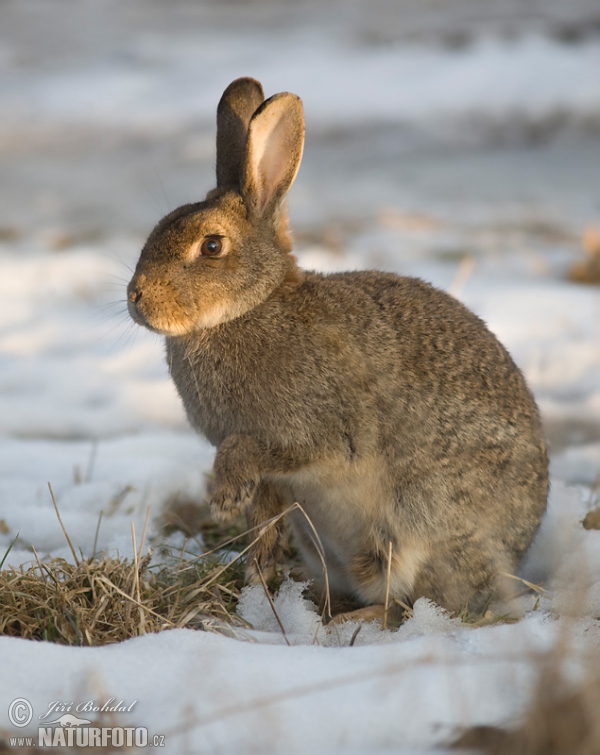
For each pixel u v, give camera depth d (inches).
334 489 369.7
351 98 1879.9
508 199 1263.5
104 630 309.9
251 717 229.1
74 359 689.6
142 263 373.1
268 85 1985.7
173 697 246.5
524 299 757.3
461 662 259.8
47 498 455.5
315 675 255.4
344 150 1620.3
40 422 588.7
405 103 1836.9
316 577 392.8
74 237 1071.6
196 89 2017.7
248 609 346.0
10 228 1124.5
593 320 708.0
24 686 255.0
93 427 585.3
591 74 1894.7
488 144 1635.1
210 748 219.1
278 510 378.3
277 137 379.9
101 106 1943.9
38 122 1843.0
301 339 365.1
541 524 398.6
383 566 370.0
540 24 2246.6
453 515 359.9
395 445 361.1
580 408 572.7
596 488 457.1
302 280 384.5
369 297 378.6
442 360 366.0
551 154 1562.5
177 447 539.5
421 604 348.2
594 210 1186.0
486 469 361.7
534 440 377.7
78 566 340.8
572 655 253.9
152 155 1605.6
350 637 327.0
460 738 223.5
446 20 2379.4
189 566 363.3
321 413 360.8
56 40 2468.0
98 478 479.5
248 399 367.9
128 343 718.5
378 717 230.2
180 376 386.3
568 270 852.6
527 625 296.7
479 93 1850.4
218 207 374.9
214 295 368.5
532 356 641.6
